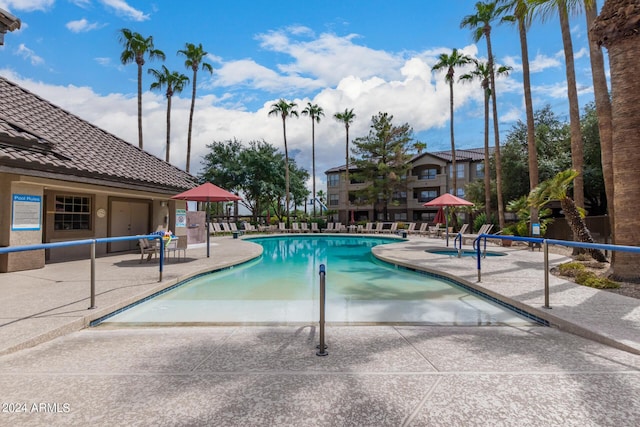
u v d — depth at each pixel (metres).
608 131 10.52
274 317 5.75
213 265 10.40
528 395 2.78
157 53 30.19
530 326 4.89
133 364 3.41
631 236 7.29
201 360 3.52
